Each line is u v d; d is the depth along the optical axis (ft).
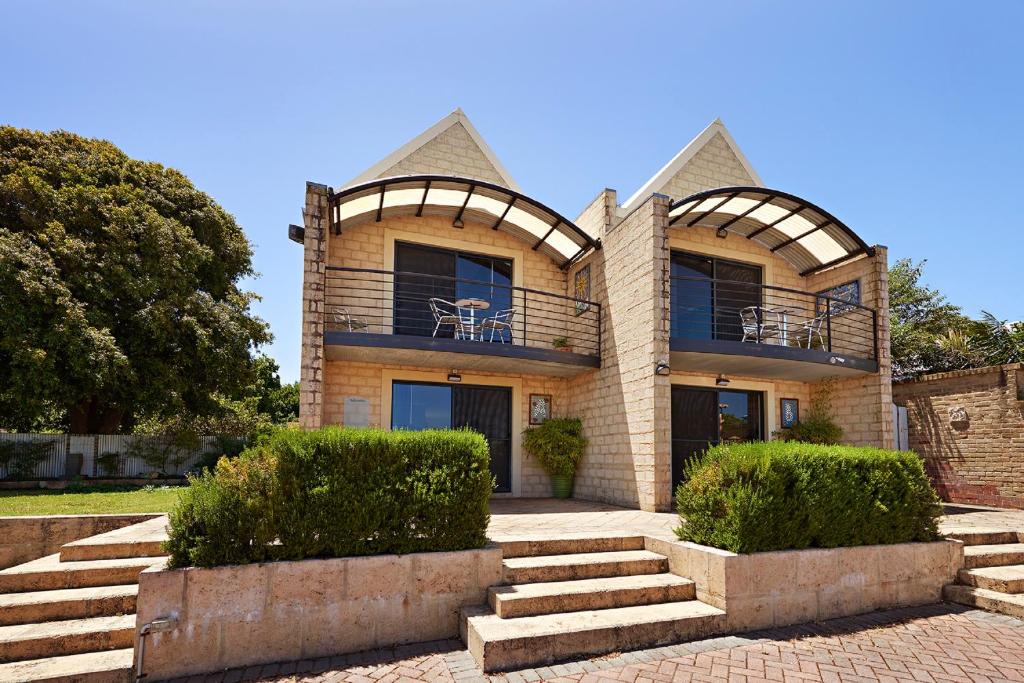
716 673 14.15
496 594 16.51
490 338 38.99
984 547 24.00
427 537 17.26
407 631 16.37
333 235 36.22
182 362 52.19
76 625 15.01
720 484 19.48
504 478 38.73
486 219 39.34
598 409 36.47
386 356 33.76
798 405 41.55
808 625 18.08
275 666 14.74
